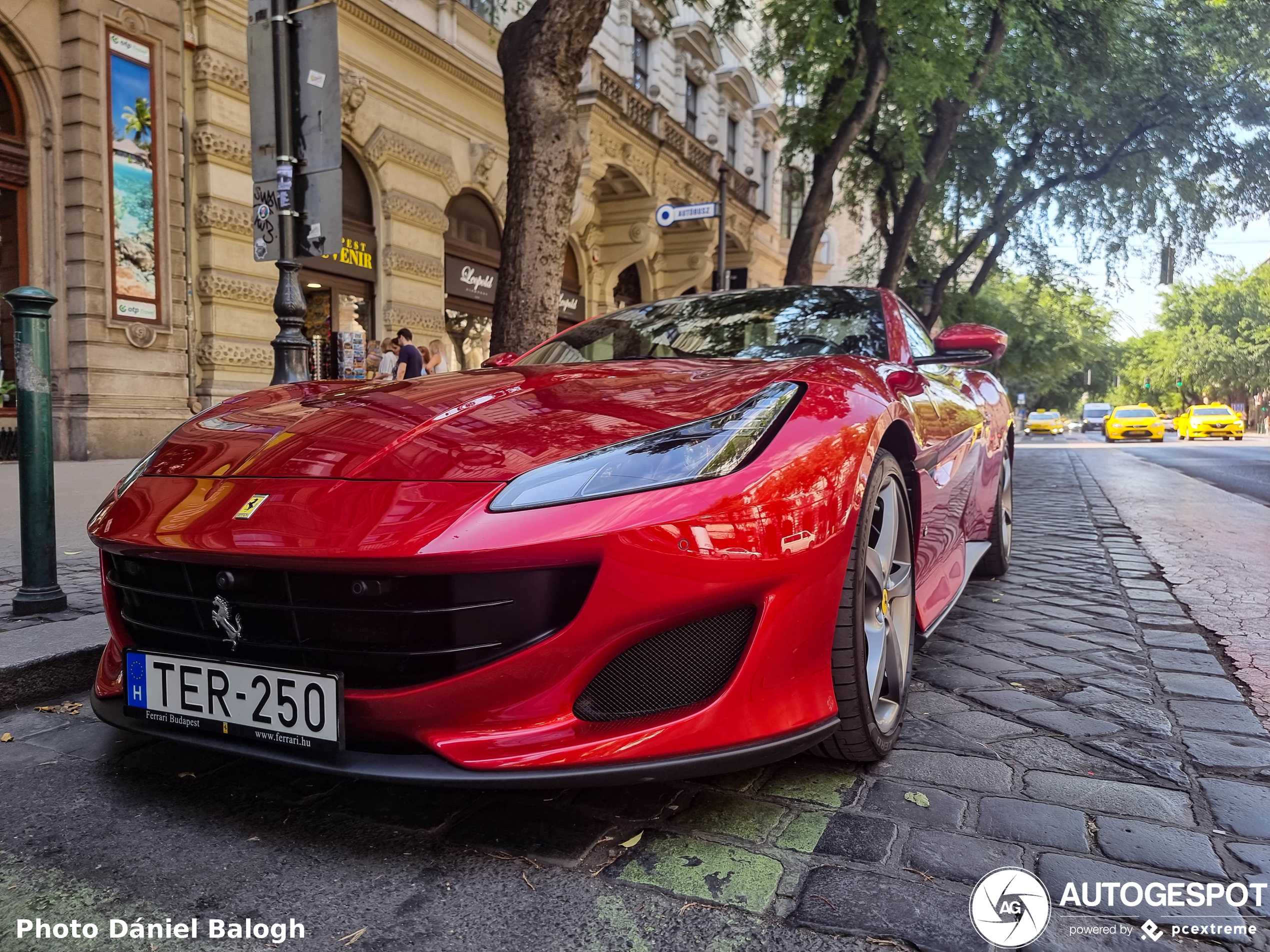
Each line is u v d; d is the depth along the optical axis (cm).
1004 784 181
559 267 525
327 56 442
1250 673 262
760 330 288
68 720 219
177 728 165
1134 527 618
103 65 842
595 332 308
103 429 842
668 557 146
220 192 941
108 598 186
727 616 155
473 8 1291
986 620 333
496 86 1332
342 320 1127
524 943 126
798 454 166
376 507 152
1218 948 125
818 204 1009
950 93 982
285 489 163
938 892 139
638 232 1692
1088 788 179
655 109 1641
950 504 283
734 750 151
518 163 512
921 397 249
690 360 239
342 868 147
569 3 490
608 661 149
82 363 839
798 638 160
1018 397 6012
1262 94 1327
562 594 148
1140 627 321
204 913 134
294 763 149
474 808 169
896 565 214
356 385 235
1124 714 225
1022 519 662
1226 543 538
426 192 1227
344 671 152
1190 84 1314
